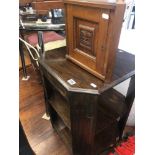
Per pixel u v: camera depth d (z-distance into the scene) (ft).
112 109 3.45
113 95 3.81
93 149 3.49
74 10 2.39
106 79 2.43
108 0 1.95
